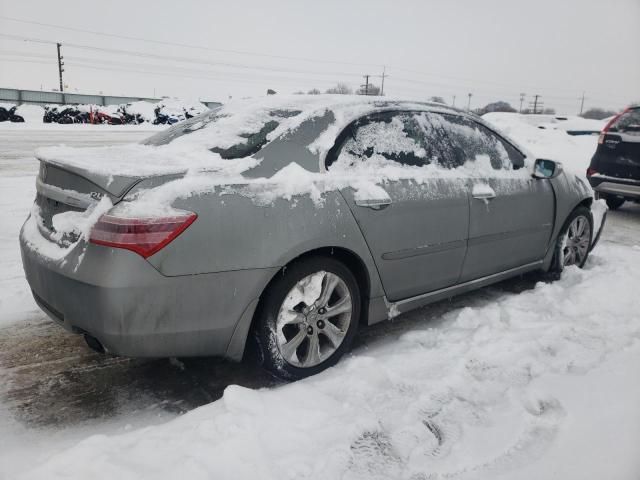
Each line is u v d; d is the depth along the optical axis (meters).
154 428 2.23
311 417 2.28
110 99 40.75
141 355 2.27
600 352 2.91
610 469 1.99
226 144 2.72
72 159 2.53
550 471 1.98
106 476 1.89
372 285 2.90
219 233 2.29
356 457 2.06
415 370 2.76
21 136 17.78
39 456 2.13
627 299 3.70
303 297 2.64
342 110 2.95
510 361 2.83
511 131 20.61
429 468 2.01
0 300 3.71
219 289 2.33
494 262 3.65
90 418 2.43
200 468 1.92
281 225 2.45
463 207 3.29
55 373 2.82
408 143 3.18
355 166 2.86
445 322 3.50
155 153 2.71
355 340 3.25
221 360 3.00
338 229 2.64
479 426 2.27
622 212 8.13
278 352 2.57
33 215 2.84
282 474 1.95
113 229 2.14
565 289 3.99
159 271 2.17
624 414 2.32
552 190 4.07
